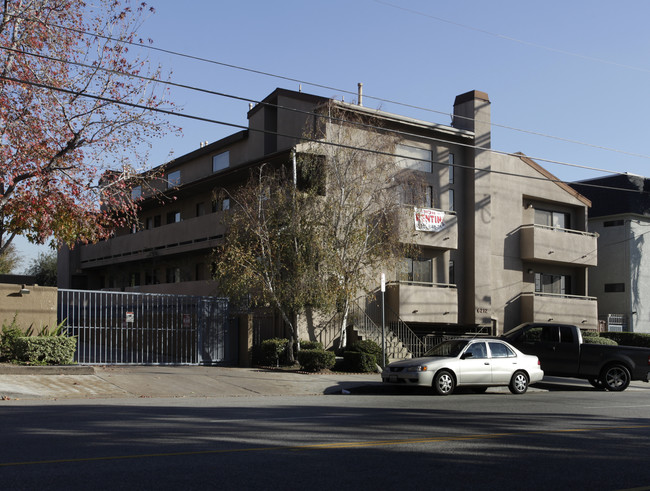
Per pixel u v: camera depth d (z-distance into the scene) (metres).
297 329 22.52
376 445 8.62
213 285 27.34
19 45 18.02
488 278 29.27
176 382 17.30
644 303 37.59
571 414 12.84
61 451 7.76
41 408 12.28
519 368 17.83
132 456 7.53
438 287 27.08
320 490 6.21
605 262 38.22
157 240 32.06
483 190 29.50
